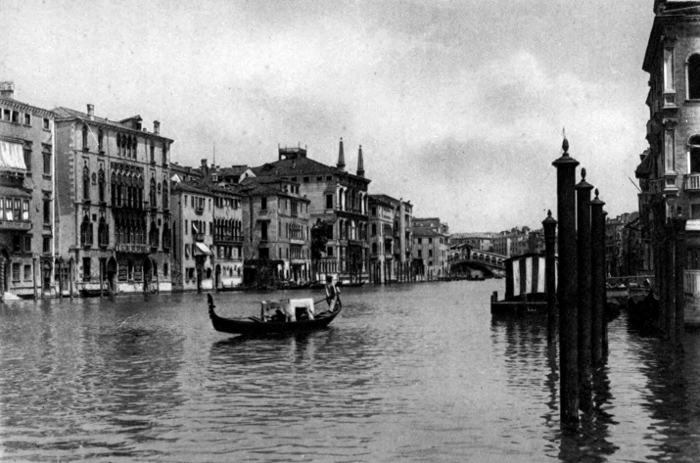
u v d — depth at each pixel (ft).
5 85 244.01
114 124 276.82
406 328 123.13
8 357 86.94
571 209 45.37
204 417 52.85
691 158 136.05
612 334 100.63
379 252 512.22
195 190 317.01
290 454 43.14
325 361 81.51
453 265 627.87
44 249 249.55
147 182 293.43
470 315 156.25
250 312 166.40
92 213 263.49
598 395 57.36
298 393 61.62
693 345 82.94
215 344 99.50
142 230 289.94
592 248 72.18
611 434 45.88
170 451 44.16
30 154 241.35
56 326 129.80
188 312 168.76
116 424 51.11
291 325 114.52
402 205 568.82
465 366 76.07
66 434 48.49
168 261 304.91
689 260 108.58
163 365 79.51
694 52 134.62
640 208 215.51
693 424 48.03
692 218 134.51
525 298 149.28
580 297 56.70
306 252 399.44
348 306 199.00
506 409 53.78
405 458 42.09
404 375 70.59
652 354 78.84
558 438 45.29
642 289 148.66
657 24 137.18
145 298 244.01
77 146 257.75
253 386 65.41
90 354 89.40
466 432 47.39
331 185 425.69
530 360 79.71
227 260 340.18
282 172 431.43
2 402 59.16
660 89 143.64
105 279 271.28
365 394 60.70
